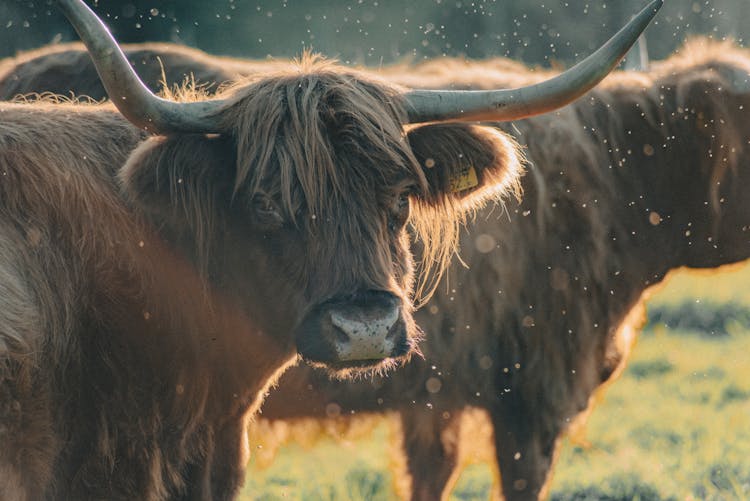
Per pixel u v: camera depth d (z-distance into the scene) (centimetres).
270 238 830
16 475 750
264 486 1439
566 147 1223
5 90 1334
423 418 1227
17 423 748
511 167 931
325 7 4359
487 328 1192
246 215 841
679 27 3953
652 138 1276
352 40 4378
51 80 1313
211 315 873
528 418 1220
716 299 2764
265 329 866
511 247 1192
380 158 827
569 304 1217
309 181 809
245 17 4256
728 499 1359
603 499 1397
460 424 1259
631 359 2189
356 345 781
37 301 778
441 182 915
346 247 807
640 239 1269
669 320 2605
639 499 1383
